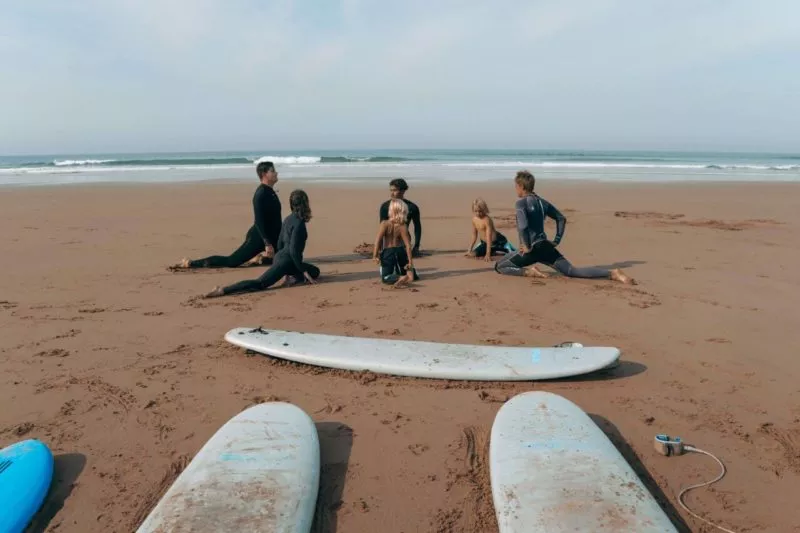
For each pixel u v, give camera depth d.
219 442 2.74
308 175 26.52
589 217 11.98
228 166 34.53
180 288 6.04
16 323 4.80
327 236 9.66
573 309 5.32
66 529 2.32
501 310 5.27
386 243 6.31
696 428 3.13
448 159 48.59
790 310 5.31
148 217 11.72
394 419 3.22
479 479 2.67
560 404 3.11
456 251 8.43
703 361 4.07
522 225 6.44
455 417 3.25
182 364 3.97
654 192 17.81
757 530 2.34
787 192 17.78
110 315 5.05
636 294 5.85
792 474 2.72
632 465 2.77
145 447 2.92
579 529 2.15
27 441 2.80
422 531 2.31
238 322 4.88
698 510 2.46
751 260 7.58
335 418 3.23
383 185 20.34
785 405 3.41
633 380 3.75
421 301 5.57
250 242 7.14
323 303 5.49
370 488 2.59
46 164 39.31
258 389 3.59
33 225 10.41
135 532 2.29
